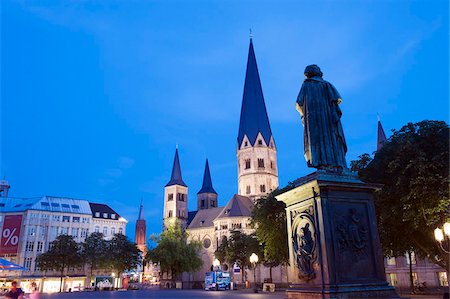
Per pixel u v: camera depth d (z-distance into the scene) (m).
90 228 102.19
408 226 28.16
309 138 10.02
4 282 63.41
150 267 143.50
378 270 8.70
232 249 73.94
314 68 11.02
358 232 8.83
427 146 25.92
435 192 23.42
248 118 133.12
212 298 33.50
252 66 138.75
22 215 92.81
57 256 74.50
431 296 33.78
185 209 149.25
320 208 8.73
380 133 93.00
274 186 127.44
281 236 42.31
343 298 7.96
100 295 46.06
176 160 155.38
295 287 9.05
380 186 9.38
